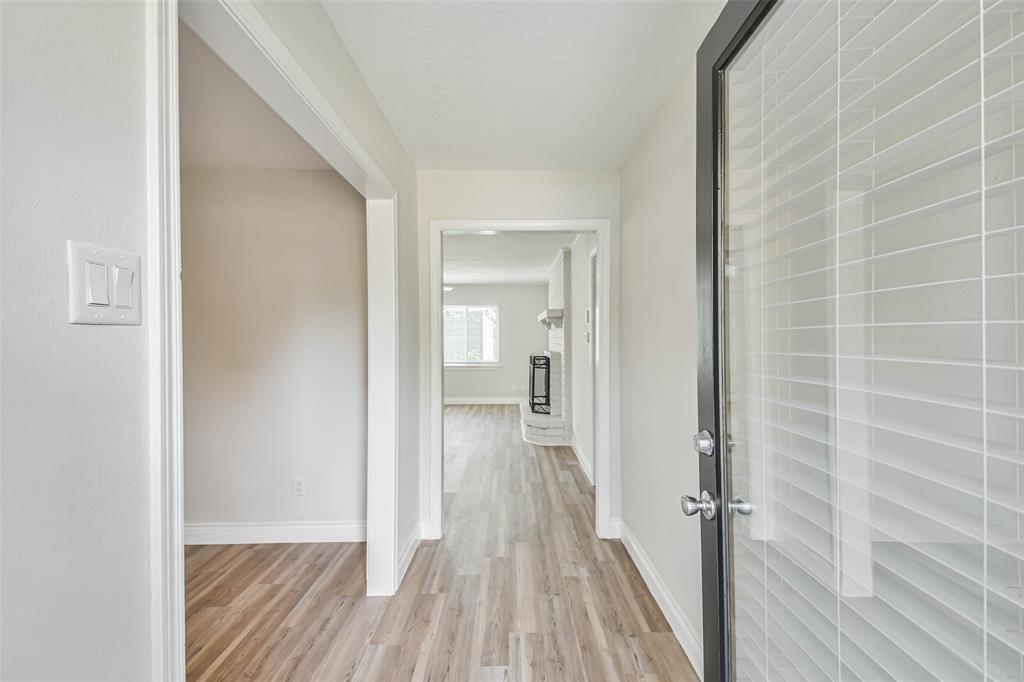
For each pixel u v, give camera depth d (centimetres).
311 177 288
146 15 70
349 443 290
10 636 51
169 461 72
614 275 295
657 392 217
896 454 69
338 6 147
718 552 110
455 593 229
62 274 57
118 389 65
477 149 262
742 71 105
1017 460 52
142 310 69
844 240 79
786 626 95
